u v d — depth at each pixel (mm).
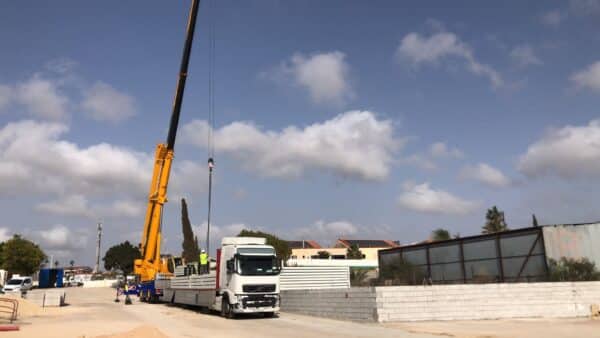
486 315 22547
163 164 38688
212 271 27656
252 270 23734
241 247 24094
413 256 40406
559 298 23688
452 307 22219
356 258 98688
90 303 37875
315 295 25328
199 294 28250
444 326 19875
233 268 23719
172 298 33719
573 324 20406
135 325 20609
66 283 83938
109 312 28500
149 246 38375
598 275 29750
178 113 38031
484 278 33875
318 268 34844
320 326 20156
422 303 21875
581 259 30438
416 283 39219
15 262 75500
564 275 29891
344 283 35188
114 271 122812
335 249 106938
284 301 28281
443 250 37625
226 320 23062
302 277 34219
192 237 71125
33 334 16531
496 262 33531
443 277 37312
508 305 22969
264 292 23609
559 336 16562
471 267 35188
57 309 30406
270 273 23984
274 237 66312
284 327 19828
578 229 30938
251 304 23328
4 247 76312
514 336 16578
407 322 21406
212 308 26000
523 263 31828
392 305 21531
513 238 32688
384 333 17609
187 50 37094
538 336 16562
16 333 16781
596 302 24062
